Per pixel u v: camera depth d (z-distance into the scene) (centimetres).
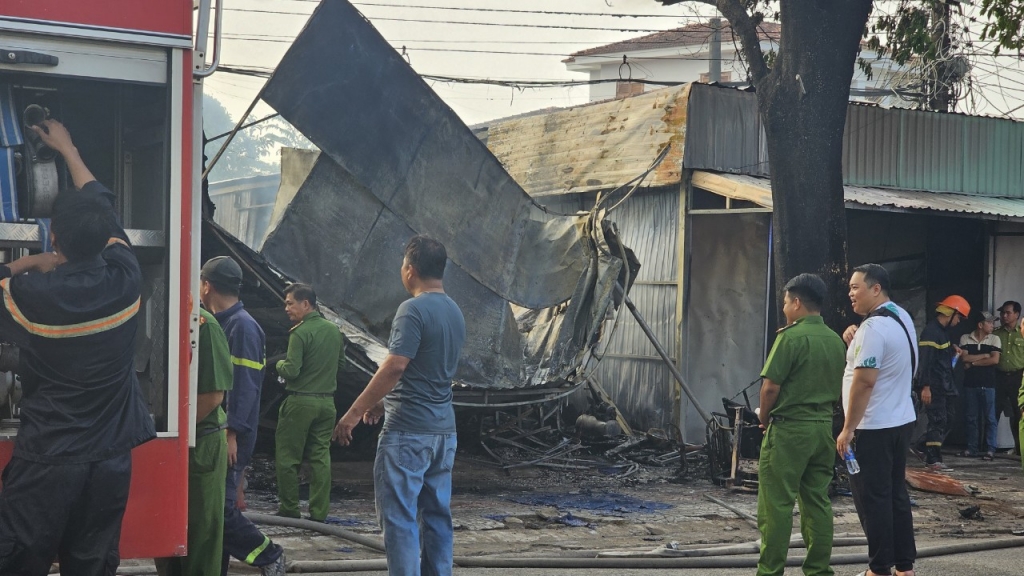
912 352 613
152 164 448
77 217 373
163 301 412
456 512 863
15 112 409
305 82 905
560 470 1110
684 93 1280
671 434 1294
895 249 1498
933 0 1410
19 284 368
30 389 376
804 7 1048
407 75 963
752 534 824
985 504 1012
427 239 516
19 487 367
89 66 389
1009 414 1370
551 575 658
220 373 479
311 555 671
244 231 1337
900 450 614
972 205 1359
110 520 382
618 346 1390
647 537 800
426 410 495
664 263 1328
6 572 367
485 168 1037
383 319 980
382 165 959
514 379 1062
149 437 394
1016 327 1362
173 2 402
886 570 607
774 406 588
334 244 948
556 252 1088
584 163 1425
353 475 1034
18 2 376
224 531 541
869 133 1411
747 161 1329
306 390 768
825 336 586
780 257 1067
